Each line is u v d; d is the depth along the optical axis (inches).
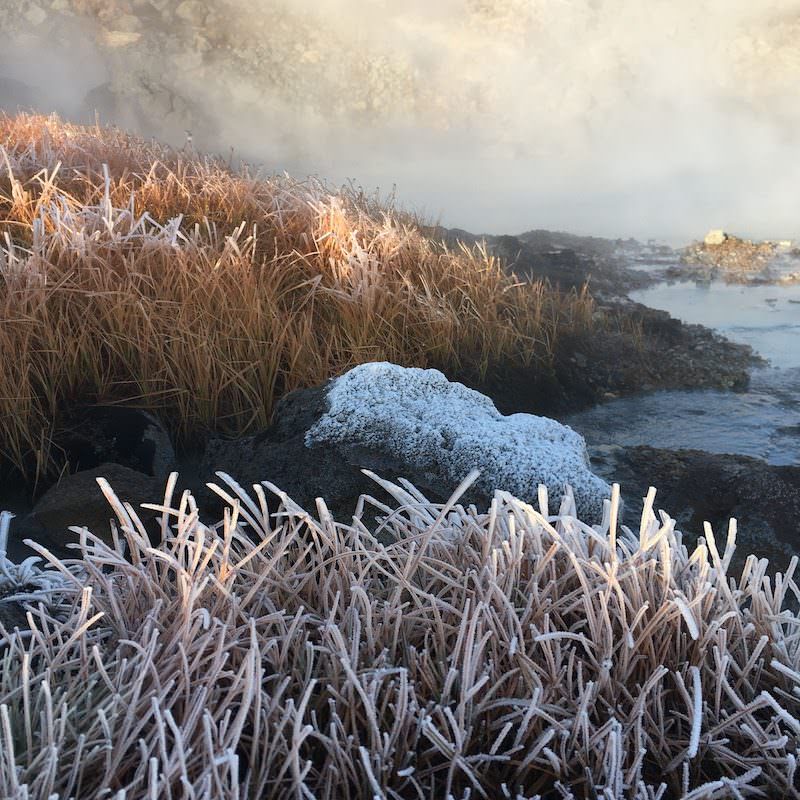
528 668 88.5
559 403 230.4
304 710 82.0
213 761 74.2
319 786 85.2
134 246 219.0
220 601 95.9
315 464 140.5
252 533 138.1
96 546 100.5
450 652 95.9
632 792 84.0
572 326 257.3
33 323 187.6
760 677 96.6
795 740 90.3
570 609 94.7
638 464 185.0
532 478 134.4
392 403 145.5
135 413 183.6
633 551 108.3
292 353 199.8
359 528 108.6
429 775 87.6
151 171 264.5
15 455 170.1
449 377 221.8
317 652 96.4
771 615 97.8
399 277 239.8
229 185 273.3
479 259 284.0
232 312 203.2
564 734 85.0
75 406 184.1
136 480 155.3
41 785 75.9
